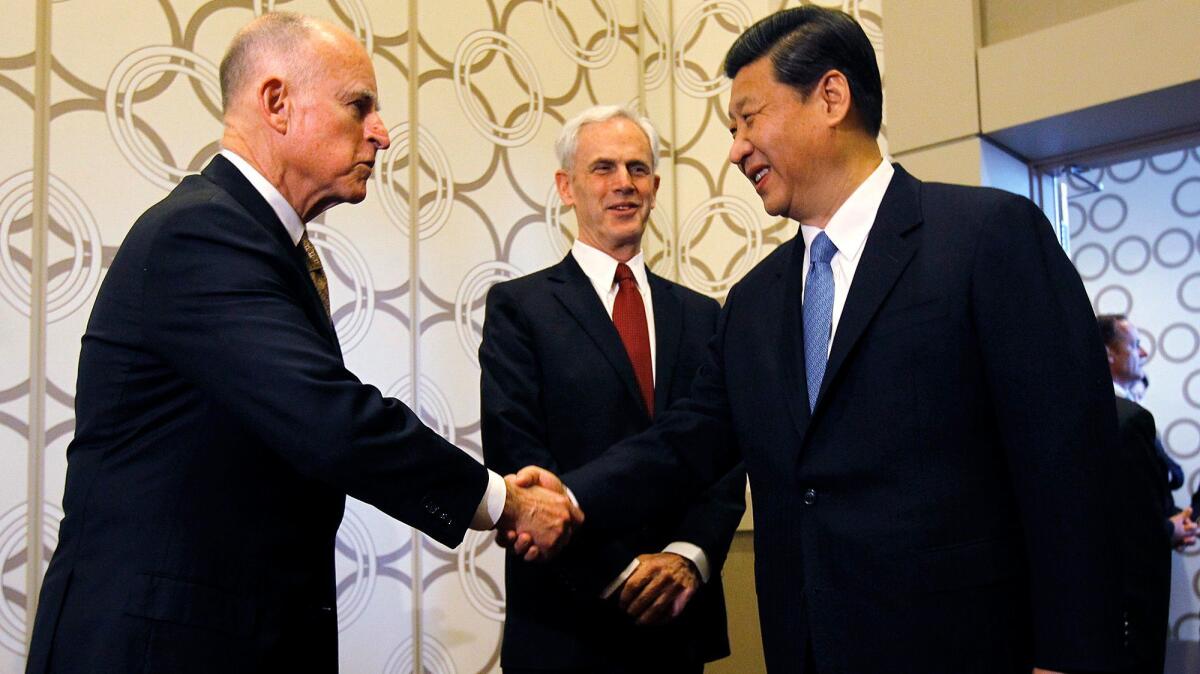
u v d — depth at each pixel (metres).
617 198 2.49
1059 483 1.36
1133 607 2.62
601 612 2.18
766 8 3.68
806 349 1.65
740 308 1.83
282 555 1.58
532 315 2.38
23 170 2.48
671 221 3.84
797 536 1.59
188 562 1.48
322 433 1.51
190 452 1.53
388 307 3.07
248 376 1.51
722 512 2.29
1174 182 5.16
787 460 1.61
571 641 2.15
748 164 1.73
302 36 1.78
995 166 3.16
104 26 2.64
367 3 3.13
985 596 1.41
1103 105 2.84
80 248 2.55
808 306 1.67
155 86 2.72
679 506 2.24
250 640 1.51
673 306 2.48
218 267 1.55
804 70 1.64
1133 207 5.28
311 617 1.63
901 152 3.25
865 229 1.64
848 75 1.65
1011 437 1.42
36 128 2.51
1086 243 5.43
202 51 2.81
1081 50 2.89
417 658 3.02
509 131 3.45
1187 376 5.06
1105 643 1.31
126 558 1.47
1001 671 1.40
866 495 1.50
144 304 1.55
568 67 3.64
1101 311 5.36
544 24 3.59
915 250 1.54
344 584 2.89
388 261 3.09
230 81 1.79
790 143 1.66
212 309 1.53
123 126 2.65
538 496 1.90
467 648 3.14
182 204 1.60
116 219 2.62
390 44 3.18
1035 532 1.38
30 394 2.45
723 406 2.00
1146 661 2.63
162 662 1.43
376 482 1.59
